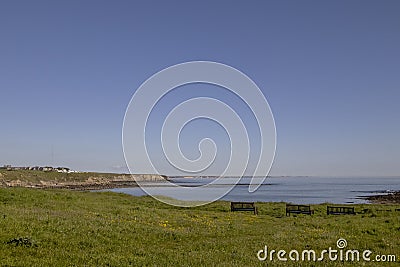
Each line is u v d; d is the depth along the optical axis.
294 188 180.25
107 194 51.44
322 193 126.75
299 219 35.28
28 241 15.76
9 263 12.96
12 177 167.12
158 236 20.75
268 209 44.44
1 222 18.77
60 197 37.38
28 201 32.53
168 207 41.56
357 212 42.81
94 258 14.54
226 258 16.14
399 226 27.06
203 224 27.09
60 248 15.84
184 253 16.83
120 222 23.83
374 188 175.50
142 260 14.73
